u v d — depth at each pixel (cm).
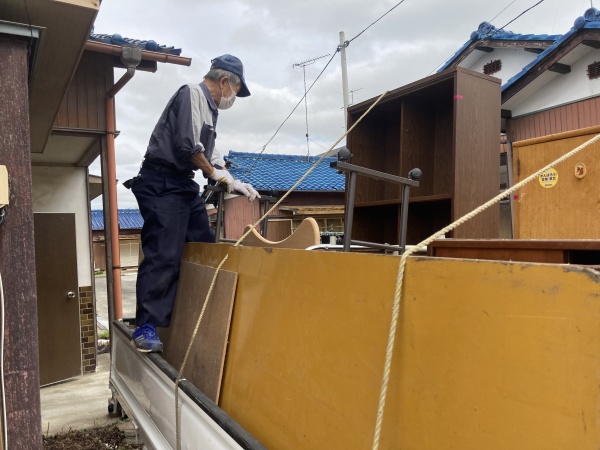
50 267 530
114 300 523
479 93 299
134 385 278
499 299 86
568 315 76
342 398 121
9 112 166
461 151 290
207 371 193
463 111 290
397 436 103
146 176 249
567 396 75
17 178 166
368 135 388
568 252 131
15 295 166
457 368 92
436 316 98
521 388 81
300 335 141
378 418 99
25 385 167
